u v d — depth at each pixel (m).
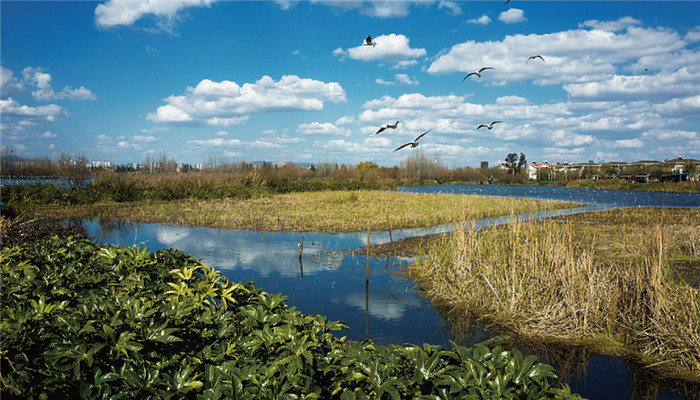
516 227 8.88
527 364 2.77
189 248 12.10
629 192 46.03
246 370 2.85
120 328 3.07
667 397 4.45
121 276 4.98
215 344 3.43
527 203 27.39
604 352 5.53
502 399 2.59
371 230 15.65
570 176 80.94
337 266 10.05
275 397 2.63
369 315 6.80
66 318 3.09
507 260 8.00
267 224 16.72
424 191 46.56
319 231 15.41
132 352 3.00
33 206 21.89
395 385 2.71
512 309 6.64
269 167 38.03
